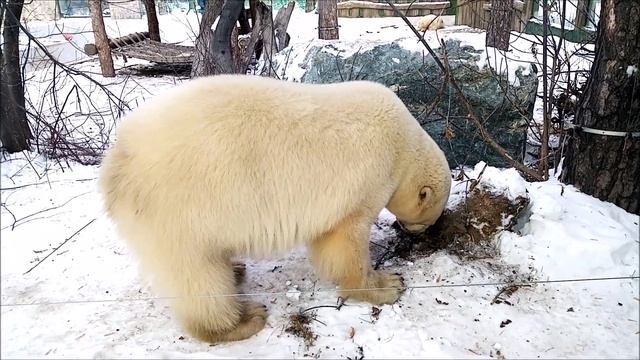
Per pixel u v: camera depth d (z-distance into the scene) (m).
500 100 4.66
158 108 2.66
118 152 2.67
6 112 4.77
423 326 2.85
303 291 3.22
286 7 8.20
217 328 2.75
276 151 2.63
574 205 3.66
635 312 2.88
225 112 2.59
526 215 3.57
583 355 2.62
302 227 2.80
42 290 3.19
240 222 2.62
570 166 4.12
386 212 4.15
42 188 4.52
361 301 3.07
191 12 15.16
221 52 4.73
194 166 2.51
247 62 7.02
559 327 2.80
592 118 3.85
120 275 3.35
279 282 3.32
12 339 2.76
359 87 3.08
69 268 3.41
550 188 3.83
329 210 2.82
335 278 3.05
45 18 9.66
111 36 12.47
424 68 4.75
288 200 2.70
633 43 3.56
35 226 3.90
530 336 2.75
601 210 3.66
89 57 10.87
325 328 2.87
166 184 2.51
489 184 3.58
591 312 2.89
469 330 2.81
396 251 3.62
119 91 7.88
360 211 2.96
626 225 3.59
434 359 2.60
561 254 3.25
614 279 3.06
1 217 3.94
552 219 3.47
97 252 3.60
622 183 3.80
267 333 2.86
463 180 3.97
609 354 2.61
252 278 3.36
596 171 3.89
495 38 5.35
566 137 4.39
